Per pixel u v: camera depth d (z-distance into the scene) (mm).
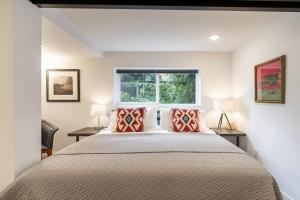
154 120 3736
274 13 2396
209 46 3816
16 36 1647
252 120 3332
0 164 1640
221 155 1948
